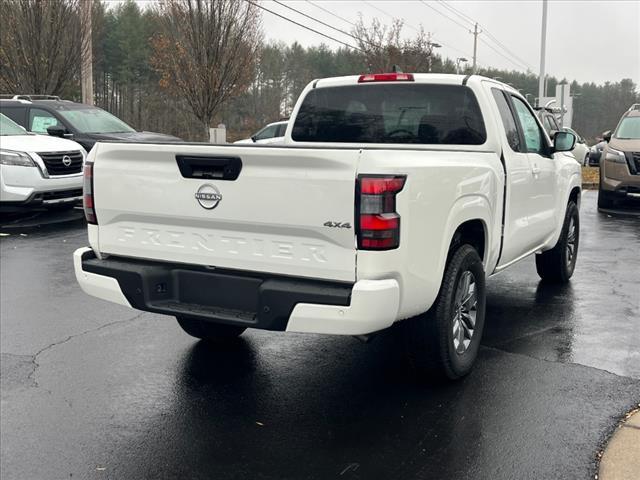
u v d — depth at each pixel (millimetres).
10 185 10766
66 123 13297
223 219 3918
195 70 22203
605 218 12953
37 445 3752
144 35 50531
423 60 34562
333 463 3543
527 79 68625
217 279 4023
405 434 3842
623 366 4871
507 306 6512
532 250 6289
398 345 5355
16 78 21312
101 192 4355
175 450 3699
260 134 19547
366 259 3568
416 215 3758
